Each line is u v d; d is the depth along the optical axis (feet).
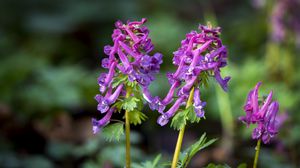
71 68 3.34
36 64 3.45
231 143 2.65
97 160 2.26
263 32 3.92
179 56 1.45
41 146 2.65
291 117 2.57
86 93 3.05
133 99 1.45
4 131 2.63
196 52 1.43
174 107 1.46
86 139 2.70
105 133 1.47
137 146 2.80
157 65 1.43
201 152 2.66
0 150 2.51
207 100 3.01
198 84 1.44
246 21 4.28
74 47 4.37
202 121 3.07
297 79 3.26
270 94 1.48
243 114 2.68
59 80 3.05
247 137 2.52
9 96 2.99
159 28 3.67
